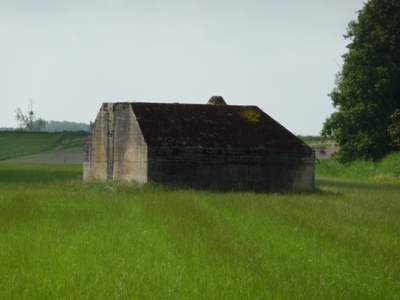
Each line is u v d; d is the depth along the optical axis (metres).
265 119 46.50
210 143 42.12
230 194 35.84
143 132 41.56
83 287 14.28
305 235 20.92
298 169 43.62
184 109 45.34
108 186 38.94
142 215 24.86
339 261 17.47
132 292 14.06
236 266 16.33
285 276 15.56
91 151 49.22
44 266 16.20
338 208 29.27
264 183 42.84
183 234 20.17
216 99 49.94
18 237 19.83
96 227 21.86
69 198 31.05
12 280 14.73
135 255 17.52
